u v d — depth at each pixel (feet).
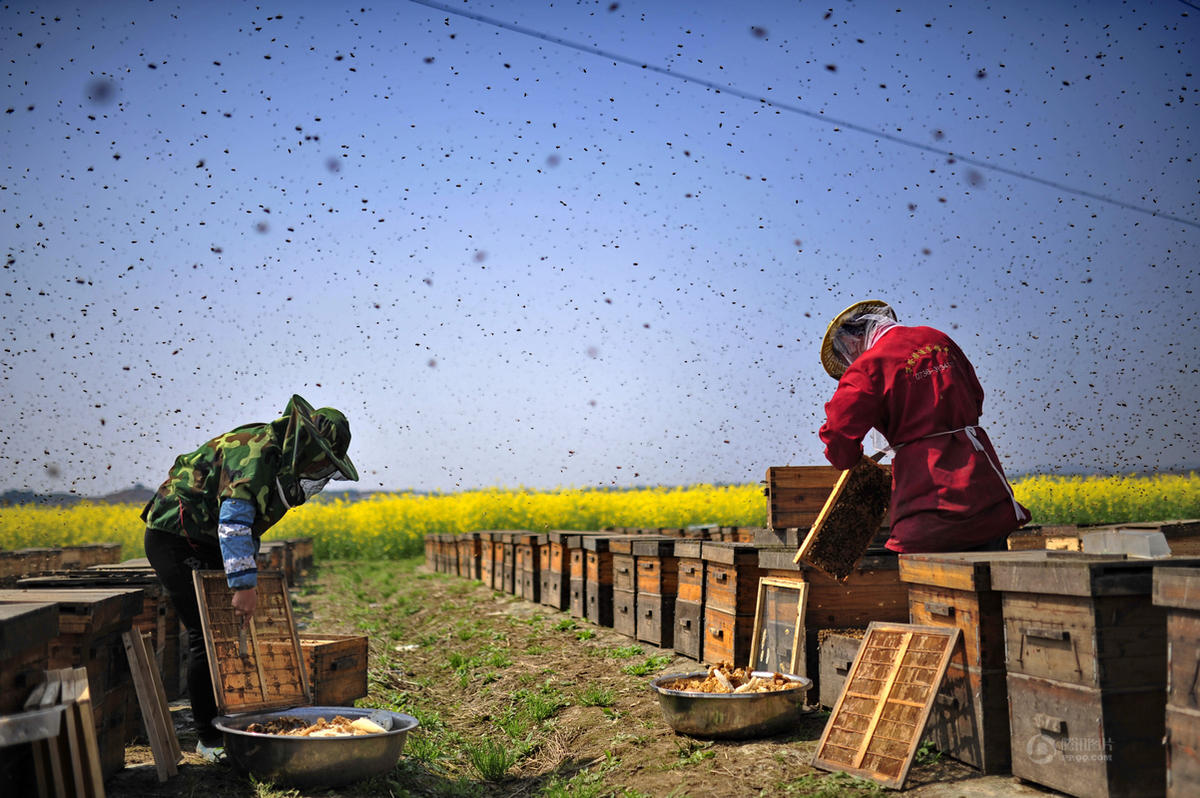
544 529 70.95
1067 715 10.14
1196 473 67.97
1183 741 8.37
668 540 22.93
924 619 12.73
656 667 20.24
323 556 67.77
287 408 13.88
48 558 32.24
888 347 15.12
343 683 17.31
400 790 13.10
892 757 11.73
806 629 15.74
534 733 17.13
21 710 9.71
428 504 73.72
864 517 15.37
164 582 14.15
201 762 13.97
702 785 12.27
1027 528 22.61
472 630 29.60
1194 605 8.21
